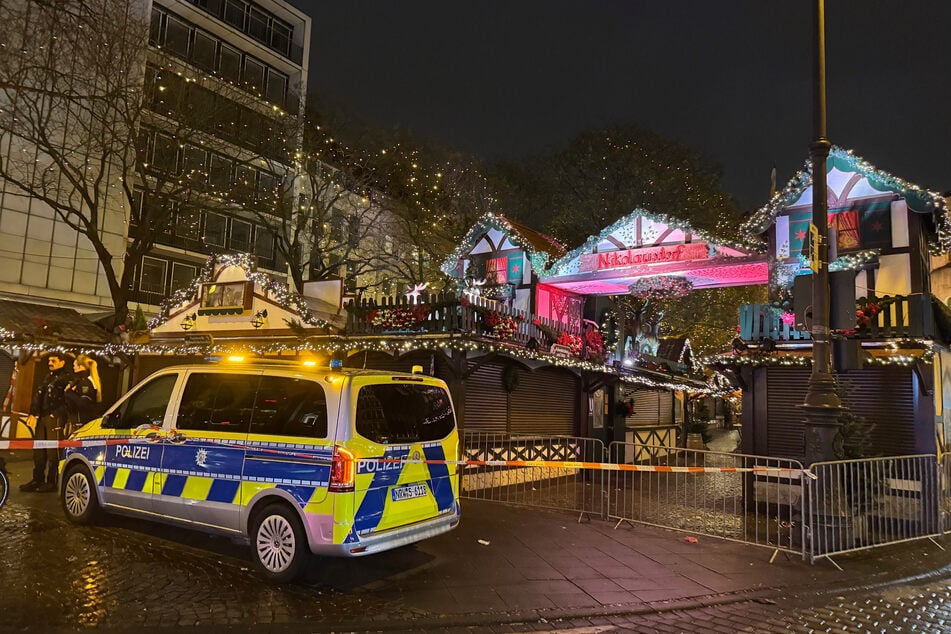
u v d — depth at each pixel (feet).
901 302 33.24
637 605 19.54
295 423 20.20
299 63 116.57
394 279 88.48
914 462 31.35
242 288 46.73
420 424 22.45
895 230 37.04
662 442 69.97
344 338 40.37
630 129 83.71
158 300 91.50
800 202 40.16
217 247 100.42
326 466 18.99
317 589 19.31
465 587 20.25
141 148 63.72
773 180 54.90
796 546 27.22
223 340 47.19
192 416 22.44
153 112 70.18
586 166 84.74
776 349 36.32
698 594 20.81
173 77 73.61
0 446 22.25
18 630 15.16
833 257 28.89
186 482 21.81
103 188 76.64
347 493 18.80
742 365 37.83
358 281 98.78
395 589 19.74
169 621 16.22
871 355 33.14
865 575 23.57
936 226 37.73
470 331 37.42
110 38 56.70
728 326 84.12
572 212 84.48
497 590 20.12
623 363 56.13
